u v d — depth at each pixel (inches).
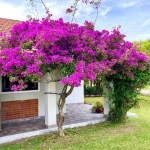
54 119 326.3
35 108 401.4
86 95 823.1
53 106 324.5
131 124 360.5
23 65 232.2
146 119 402.9
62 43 258.5
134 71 336.5
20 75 239.9
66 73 253.6
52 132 309.7
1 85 360.5
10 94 370.9
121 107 363.9
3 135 285.6
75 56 262.1
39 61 224.4
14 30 287.1
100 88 394.9
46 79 315.0
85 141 270.8
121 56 301.6
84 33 271.4
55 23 275.7
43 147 249.4
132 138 283.9
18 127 332.2
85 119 383.6
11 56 234.8
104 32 312.2
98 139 279.3
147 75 344.5
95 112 455.2
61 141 270.4
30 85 396.8
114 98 366.6
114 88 366.3
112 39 306.3
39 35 235.6
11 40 276.7
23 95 386.0
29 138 285.7
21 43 256.2
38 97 405.4
